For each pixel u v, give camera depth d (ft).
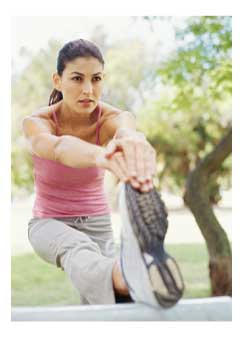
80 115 7.30
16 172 22.45
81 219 7.45
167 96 22.88
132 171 5.14
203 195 11.40
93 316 5.47
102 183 7.70
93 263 6.07
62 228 6.91
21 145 22.43
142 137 5.82
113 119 7.31
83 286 6.08
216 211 25.90
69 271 6.30
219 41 12.28
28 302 14.98
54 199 7.36
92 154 5.59
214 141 24.71
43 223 7.16
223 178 26.04
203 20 12.07
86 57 7.07
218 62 12.54
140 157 5.21
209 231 11.32
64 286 17.10
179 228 24.47
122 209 5.19
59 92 7.64
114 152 5.30
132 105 23.90
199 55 12.41
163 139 24.95
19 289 16.65
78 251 6.40
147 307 5.50
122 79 23.58
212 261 11.30
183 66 12.78
